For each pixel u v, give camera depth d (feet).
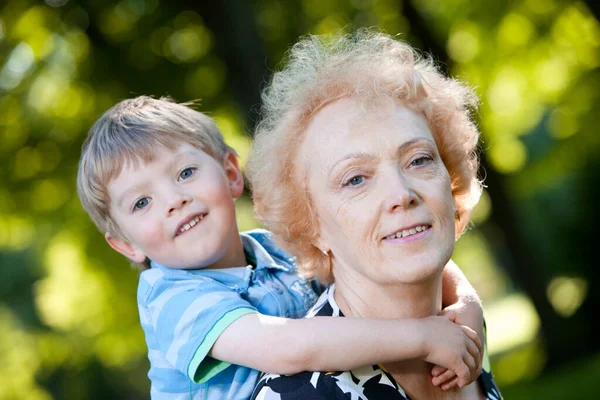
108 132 8.33
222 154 8.84
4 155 29.76
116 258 33.24
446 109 6.98
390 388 6.24
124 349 38.86
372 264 6.21
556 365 36.50
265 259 8.45
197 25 28.45
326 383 6.13
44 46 28.94
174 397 7.50
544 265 39.17
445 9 33.55
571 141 41.29
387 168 6.17
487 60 34.88
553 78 38.63
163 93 28.78
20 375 53.78
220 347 6.89
